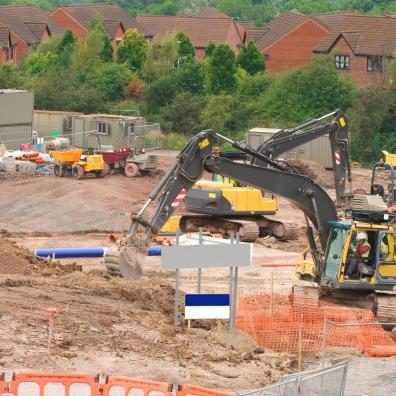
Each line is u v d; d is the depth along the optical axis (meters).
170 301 79.38
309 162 183.88
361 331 77.00
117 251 79.31
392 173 138.75
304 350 73.94
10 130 198.75
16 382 54.25
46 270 82.56
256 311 79.38
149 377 62.28
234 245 72.81
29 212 151.25
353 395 64.31
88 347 65.38
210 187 126.25
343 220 83.88
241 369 66.38
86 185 162.38
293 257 112.50
